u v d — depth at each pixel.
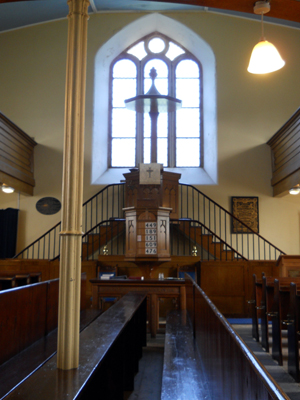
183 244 10.73
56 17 11.45
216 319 2.44
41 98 11.36
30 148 10.90
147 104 8.80
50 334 4.57
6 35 11.62
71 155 2.64
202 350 3.36
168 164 11.83
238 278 8.85
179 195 11.17
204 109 11.88
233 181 11.08
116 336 2.96
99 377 3.03
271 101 11.23
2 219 10.67
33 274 6.80
